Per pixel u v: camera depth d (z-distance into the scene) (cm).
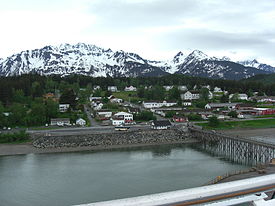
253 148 5491
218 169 4497
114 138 6644
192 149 6119
